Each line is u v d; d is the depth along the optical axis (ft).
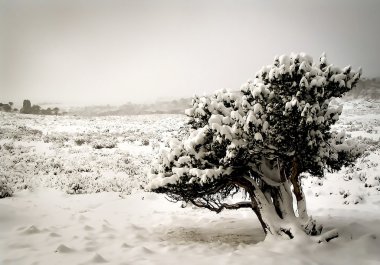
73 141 87.35
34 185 44.37
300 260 18.33
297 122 20.07
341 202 37.73
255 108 20.95
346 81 20.97
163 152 25.71
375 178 45.34
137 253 20.18
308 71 20.81
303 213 22.85
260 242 22.70
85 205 38.37
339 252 19.81
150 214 36.11
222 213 36.47
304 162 21.81
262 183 24.91
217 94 25.34
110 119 180.86
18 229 24.48
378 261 18.39
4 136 82.74
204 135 22.67
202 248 21.85
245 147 20.83
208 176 21.12
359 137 84.12
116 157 69.36
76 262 17.92
